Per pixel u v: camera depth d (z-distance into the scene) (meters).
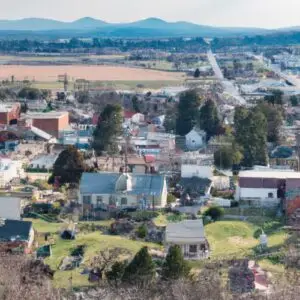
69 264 90.12
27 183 138.50
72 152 138.88
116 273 81.75
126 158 153.88
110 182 123.38
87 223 112.44
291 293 75.94
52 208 118.56
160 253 93.62
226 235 106.06
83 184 123.25
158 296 74.19
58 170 137.25
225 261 91.81
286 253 95.19
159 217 115.56
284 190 124.31
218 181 139.25
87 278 85.19
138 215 116.56
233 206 124.50
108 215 117.38
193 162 152.38
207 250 96.81
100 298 76.12
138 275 78.88
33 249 96.12
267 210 121.31
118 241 99.06
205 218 114.94
